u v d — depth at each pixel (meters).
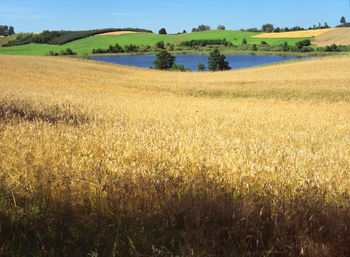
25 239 2.36
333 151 6.93
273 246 2.37
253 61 117.56
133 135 6.04
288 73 50.62
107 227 2.56
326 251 2.32
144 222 2.64
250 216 2.67
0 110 10.42
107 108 14.41
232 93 33.09
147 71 63.53
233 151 5.29
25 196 3.01
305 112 18.52
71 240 2.43
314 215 2.76
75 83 34.12
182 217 2.79
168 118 12.48
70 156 4.30
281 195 3.21
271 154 5.43
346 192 3.50
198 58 136.25
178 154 4.75
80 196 2.97
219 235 2.58
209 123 11.92
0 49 191.25
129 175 3.57
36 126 6.48
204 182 3.44
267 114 16.92
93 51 166.00
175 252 2.34
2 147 4.56
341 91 31.53
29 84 28.58
